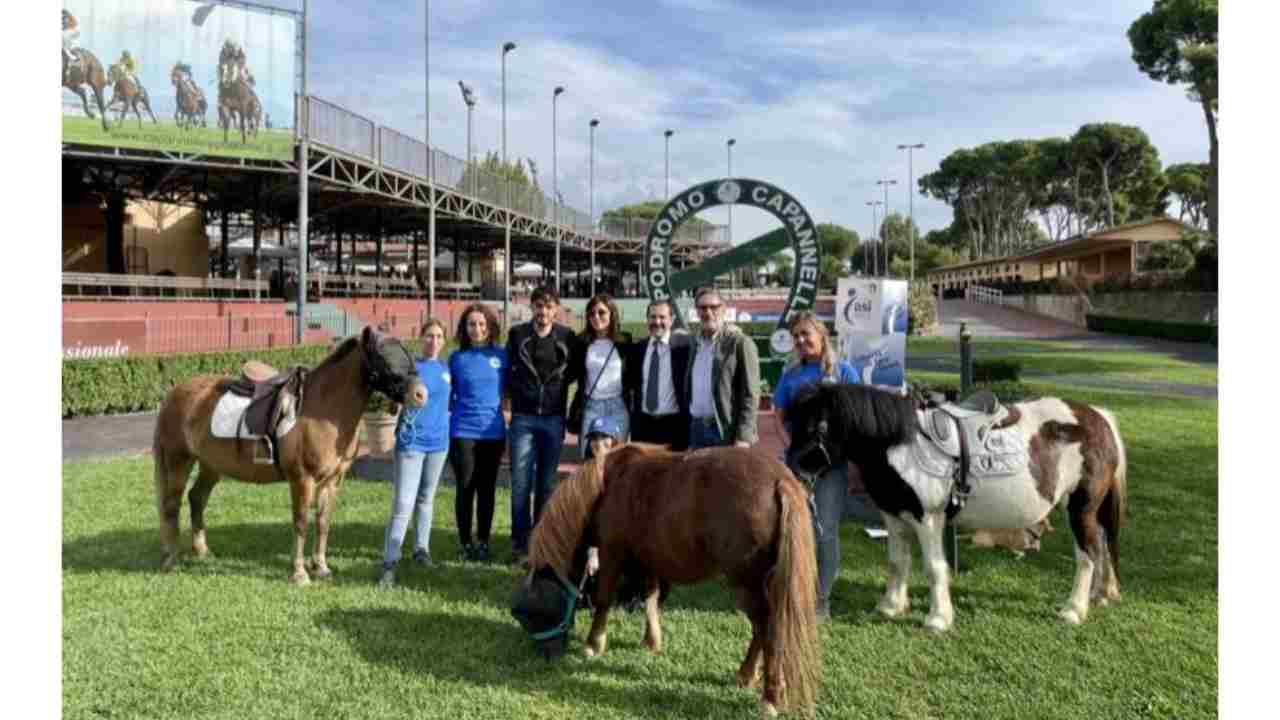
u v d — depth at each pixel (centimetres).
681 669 432
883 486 489
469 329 602
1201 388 1636
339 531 700
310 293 2489
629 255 5172
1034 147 7781
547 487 600
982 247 9075
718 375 509
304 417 555
